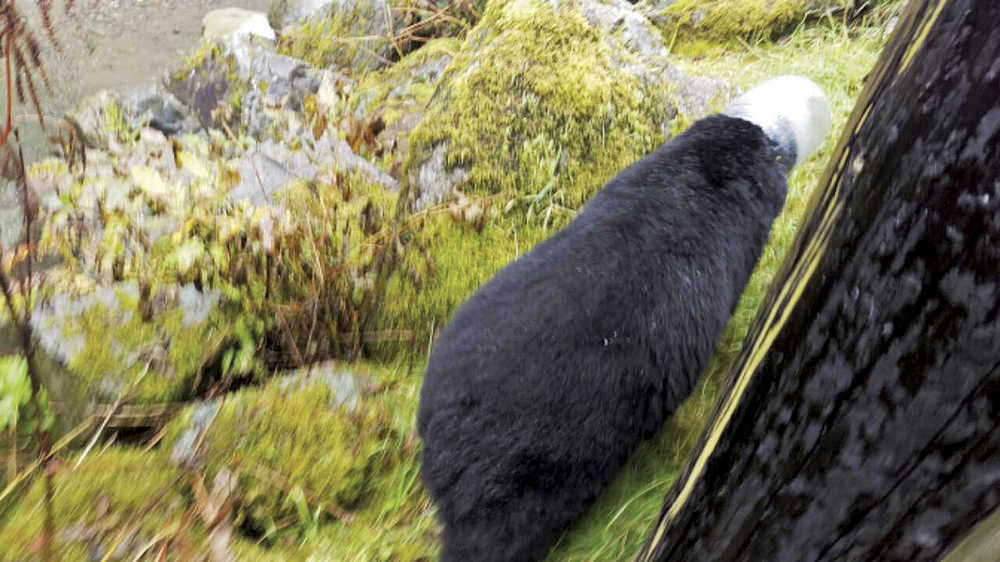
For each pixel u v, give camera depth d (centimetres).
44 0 243
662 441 272
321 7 650
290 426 292
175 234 331
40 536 245
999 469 54
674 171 284
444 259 346
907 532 61
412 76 542
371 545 258
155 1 664
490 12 400
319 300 335
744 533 78
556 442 229
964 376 55
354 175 392
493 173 359
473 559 233
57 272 328
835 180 77
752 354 88
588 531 243
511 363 229
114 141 435
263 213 344
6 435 284
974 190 53
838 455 66
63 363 303
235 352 320
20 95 234
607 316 238
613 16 421
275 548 259
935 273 56
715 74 454
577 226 268
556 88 366
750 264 292
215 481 272
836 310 67
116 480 270
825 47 473
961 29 57
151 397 305
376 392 312
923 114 59
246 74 501
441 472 232
